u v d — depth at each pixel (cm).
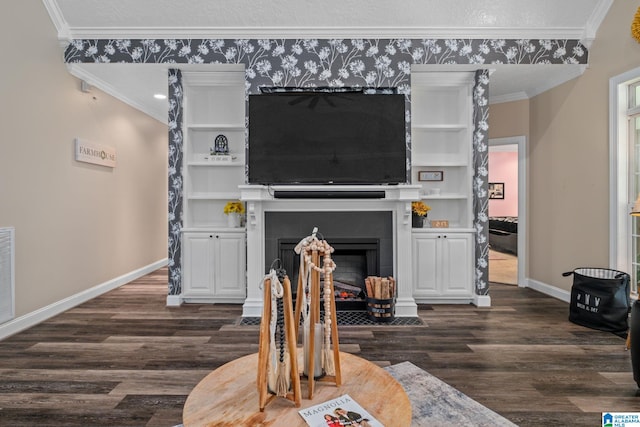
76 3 325
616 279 291
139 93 451
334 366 131
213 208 409
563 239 391
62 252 348
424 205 381
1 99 281
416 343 269
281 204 339
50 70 332
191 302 380
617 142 321
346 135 342
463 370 225
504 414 178
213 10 333
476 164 371
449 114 405
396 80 353
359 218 350
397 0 325
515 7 331
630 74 307
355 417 110
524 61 353
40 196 320
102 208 417
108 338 278
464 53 353
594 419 174
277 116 342
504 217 857
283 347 126
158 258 570
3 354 248
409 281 333
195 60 352
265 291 119
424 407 183
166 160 594
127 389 202
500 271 558
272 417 110
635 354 200
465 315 338
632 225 319
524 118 450
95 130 404
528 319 326
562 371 224
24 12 302
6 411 180
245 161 364
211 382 131
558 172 398
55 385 206
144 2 325
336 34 349
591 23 343
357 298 358
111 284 434
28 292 306
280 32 347
